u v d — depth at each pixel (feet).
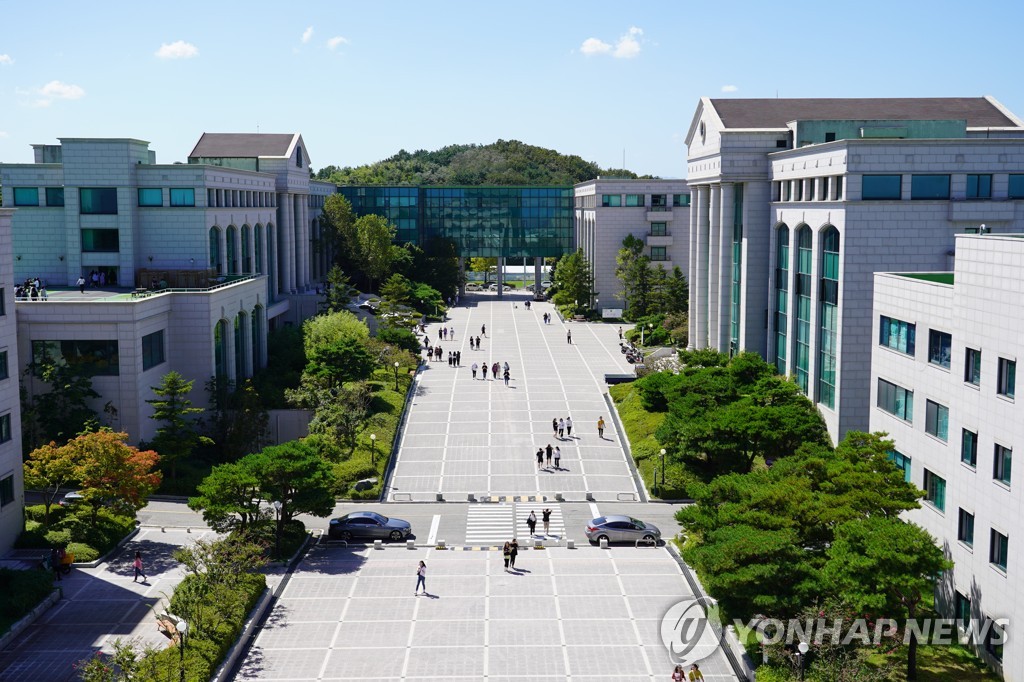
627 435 279.08
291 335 358.43
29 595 159.63
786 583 139.64
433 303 513.86
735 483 167.12
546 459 261.85
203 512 202.49
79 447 190.70
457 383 345.51
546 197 600.80
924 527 166.61
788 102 318.45
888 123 281.33
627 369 367.86
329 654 149.69
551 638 155.33
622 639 154.81
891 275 186.39
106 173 306.35
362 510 226.38
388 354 359.05
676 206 520.01
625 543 203.21
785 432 213.25
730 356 312.29
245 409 264.72
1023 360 132.57
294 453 194.08
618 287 525.75
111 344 238.48
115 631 154.71
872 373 194.18
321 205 549.54
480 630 158.40
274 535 193.26
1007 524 136.46
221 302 282.77
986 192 233.55
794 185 275.59
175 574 178.70
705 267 343.87
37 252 311.88
